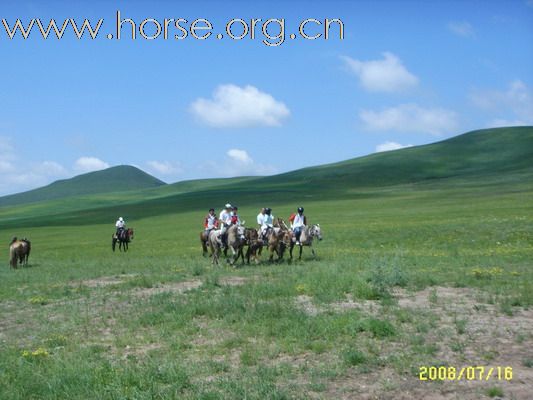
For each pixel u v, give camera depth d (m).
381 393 9.08
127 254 39.34
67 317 15.93
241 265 27.25
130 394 9.19
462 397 8.85
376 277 18.66
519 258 27.14
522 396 8.80
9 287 22.39
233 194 128.12
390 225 46.66
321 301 16.05
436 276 20.56
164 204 116.88
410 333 12.38
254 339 12.51
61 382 9.90
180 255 36.34
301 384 9.51
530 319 13.66
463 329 12.59
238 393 9.05
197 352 11.76
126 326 14.38
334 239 41.56
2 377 10.45
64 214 119.31
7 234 76.06
